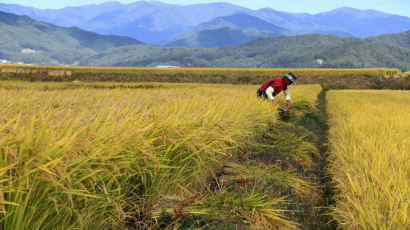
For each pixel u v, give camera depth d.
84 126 2.08
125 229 2.15
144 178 2.41
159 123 2.73
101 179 1.85
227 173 3.60
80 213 1.78
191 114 3.47
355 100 17.19
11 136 1.53
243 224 2.29
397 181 2.86
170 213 2.34
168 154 2.70
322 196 3.49
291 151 4.58
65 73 40.78
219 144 3.37
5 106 3.33
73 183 1.63
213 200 2.54
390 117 7.71
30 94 5.43
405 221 2.13
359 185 2.86
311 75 51.66
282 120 7.50
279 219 2.34
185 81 48.16
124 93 7.53
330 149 5.21
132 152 2.04
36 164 1.43
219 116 3.69
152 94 7.32
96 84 26.14
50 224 1.65
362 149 4.02
